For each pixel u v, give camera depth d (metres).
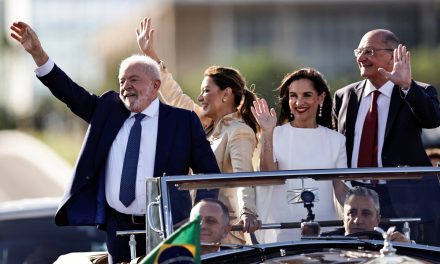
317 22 116.94
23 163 78.75
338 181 15.01
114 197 16.66
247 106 19.03
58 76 17.03
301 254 14.06
